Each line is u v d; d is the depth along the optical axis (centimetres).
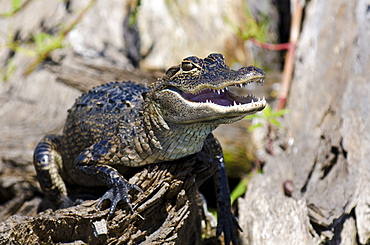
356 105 914
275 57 1557
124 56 1327
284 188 831
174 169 643
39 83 1164
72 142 752
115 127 674
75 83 1120
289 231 724
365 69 960
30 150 941
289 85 1114
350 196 787
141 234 628
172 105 599
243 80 565
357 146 850
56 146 798
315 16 1117
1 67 1306
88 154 668
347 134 867
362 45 991
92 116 717
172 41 1382
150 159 650
